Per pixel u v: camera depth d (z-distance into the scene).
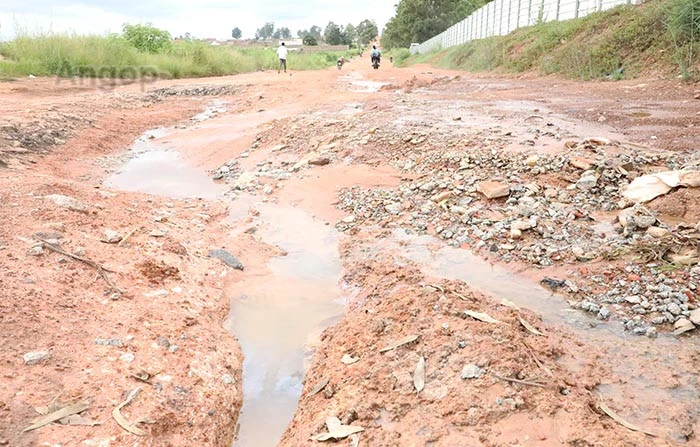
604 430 2.31
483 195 5.27
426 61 38.28
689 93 9.88
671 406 2.51
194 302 3.83
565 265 4.02
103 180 7.47
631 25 14.09
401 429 2.44
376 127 8.11
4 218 4.31
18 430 2.37
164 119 11.78
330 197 6.10
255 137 9.19
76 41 17.62
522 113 8.86
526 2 24.84
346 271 4.48
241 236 5.25
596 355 2.95
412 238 4.80
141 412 2.63
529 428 2.34
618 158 5.59
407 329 3.19
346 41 118.88
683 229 4.21
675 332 3.12
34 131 8.37
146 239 4.56
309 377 3.17
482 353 2.84
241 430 2.88
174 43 24.81
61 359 2.84
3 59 16.02
